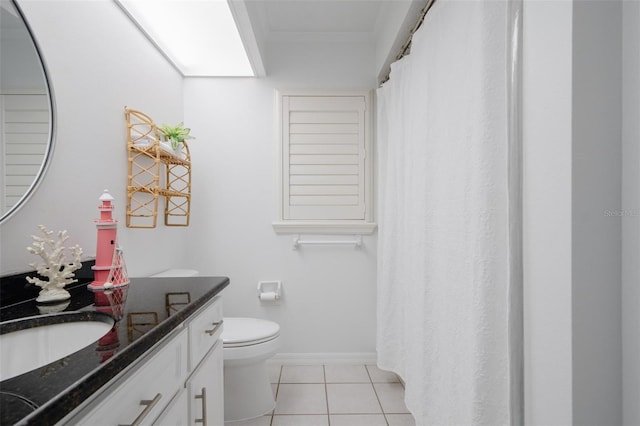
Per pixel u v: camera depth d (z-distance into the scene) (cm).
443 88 122
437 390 125
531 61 77
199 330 99
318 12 200
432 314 130
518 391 79
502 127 90
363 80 226
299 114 224
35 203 101
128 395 61
